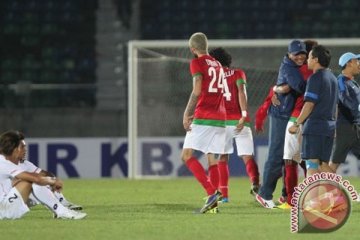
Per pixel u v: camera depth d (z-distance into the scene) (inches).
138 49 2576.3
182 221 1245.7
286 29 3422.7
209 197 1359.5
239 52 2568.9
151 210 1470.2
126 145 2655.0
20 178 1254.9
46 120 2741.1
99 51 3378.4
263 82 2504.9
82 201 1704.0
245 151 1640.0
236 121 1611.7
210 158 1421.0
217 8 3462.1
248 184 2215.8
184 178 2529.5
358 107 1572.3
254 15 3444.9
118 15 3449.8
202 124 1341.0
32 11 3457.2
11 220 1251.2
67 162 2647.6
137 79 2568.9
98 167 2655.0
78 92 3154.5
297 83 1419.8
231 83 1611.7
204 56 1344.7
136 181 2407.7
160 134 2573.8
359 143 1593.3
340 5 3447.3
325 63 1301.7
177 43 2484.0
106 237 1058.7
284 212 1400.1
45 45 3393.2
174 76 2581.2
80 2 3469.5
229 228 1147.9
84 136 2743.6
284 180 1510.8
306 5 3454.7
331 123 1310.3
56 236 1069.8
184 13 3464.6
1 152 1267.2
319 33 3408.0
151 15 3462.1
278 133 1464.1
